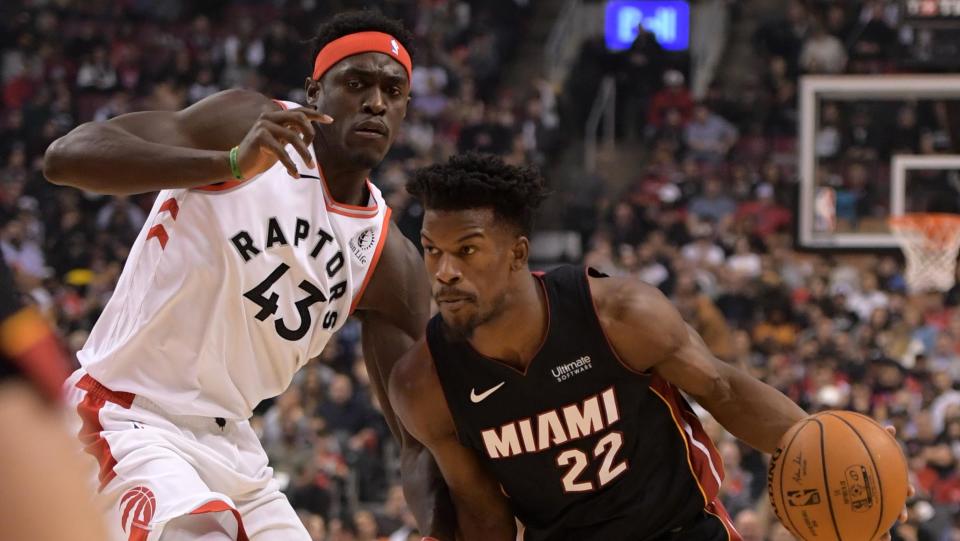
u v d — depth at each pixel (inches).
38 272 590.2
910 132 511.8
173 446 142.9
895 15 677.9
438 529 142.9
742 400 140.7
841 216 510.9
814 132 517.0
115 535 137.2
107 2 772.6
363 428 458.6
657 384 138.7
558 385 134.0
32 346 48.4
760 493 388.2
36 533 46.1
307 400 464.8
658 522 141.9
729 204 648.4
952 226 484.4
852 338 506.0
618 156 733.3
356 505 431.5
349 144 146.9
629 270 582.2
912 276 493.0
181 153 134.9
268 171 145.5
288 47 729.0
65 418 50.6
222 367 146.9
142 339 144.4
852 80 515.2
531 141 707.4
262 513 152.3
